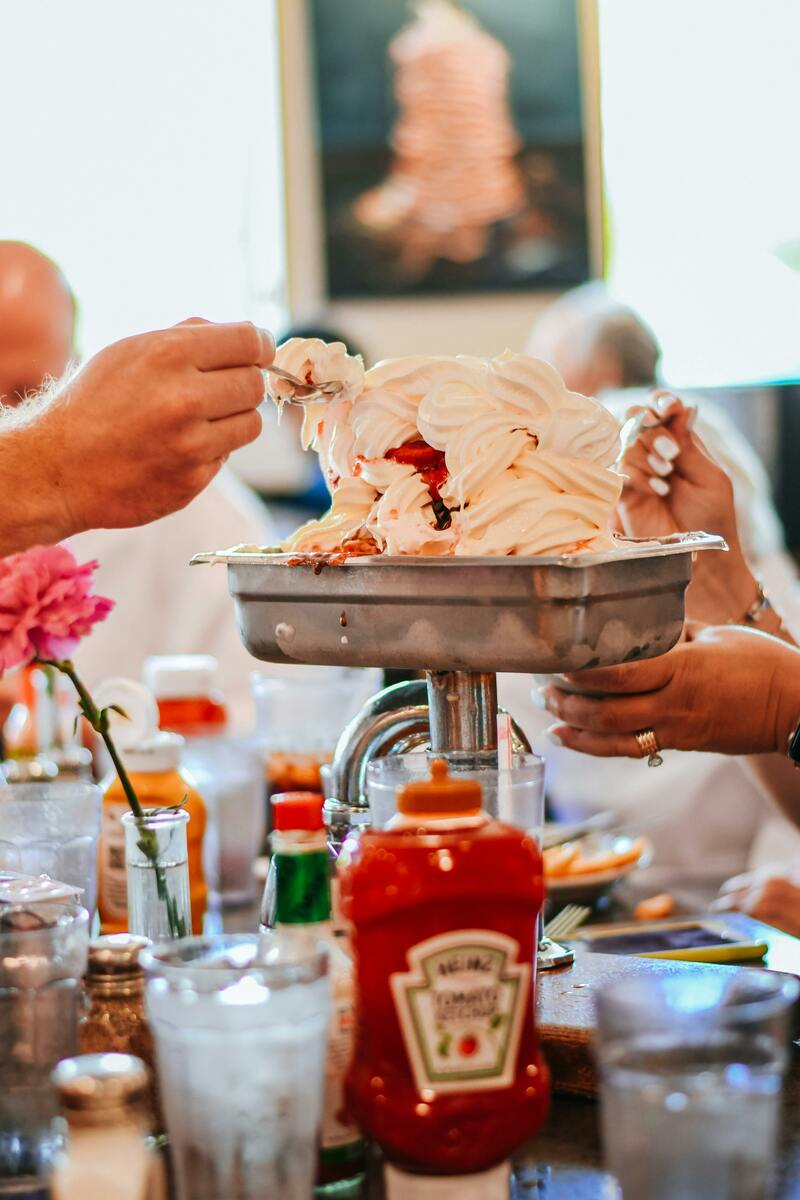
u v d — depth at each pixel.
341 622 0.95
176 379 1.12
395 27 3.75
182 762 1.55
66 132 3.75
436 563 0.89
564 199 3.78
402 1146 0.73
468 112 3.76
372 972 0.74
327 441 1.04
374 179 3.81
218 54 3.76
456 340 3.86
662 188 3.75
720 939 1.29
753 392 3.14
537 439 0.96
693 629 1.35
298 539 1.00
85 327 3.82
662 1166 0.65
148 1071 0.84
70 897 0.89
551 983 1.00
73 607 1.01
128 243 3.81
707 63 3.71
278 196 3.82
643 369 2.70
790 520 3.14
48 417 1.16
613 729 1.23
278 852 0.83
